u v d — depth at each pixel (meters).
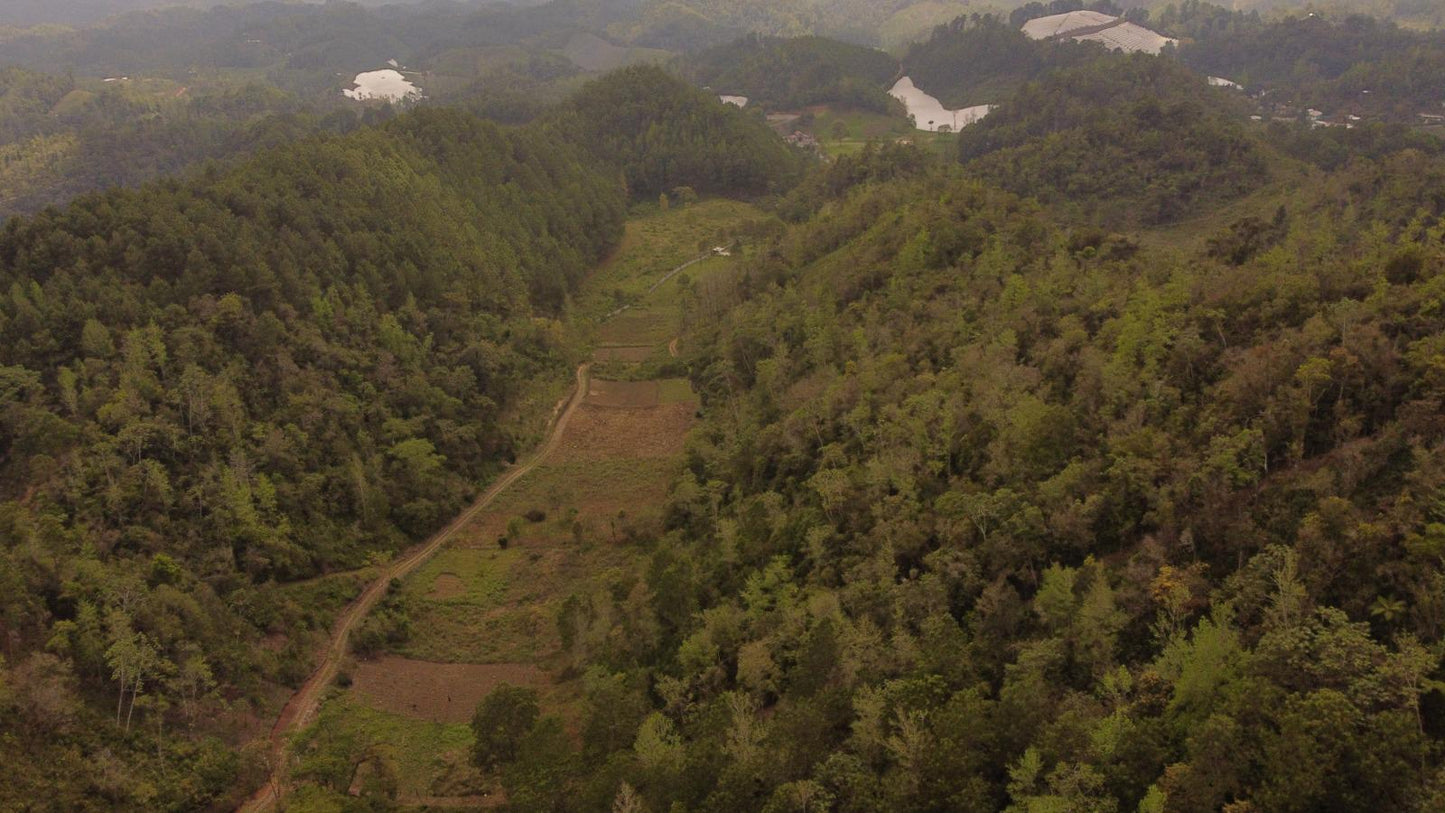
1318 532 58.69
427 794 83.00
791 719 64.56
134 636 86.12
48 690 77.50
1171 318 86.56
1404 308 73.25
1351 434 66.69
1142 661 61.12
